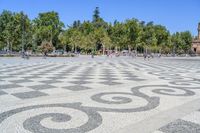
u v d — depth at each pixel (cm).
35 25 7931
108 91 944
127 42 8250
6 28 5900
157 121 579
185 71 2000
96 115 617
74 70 1838
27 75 1438
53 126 532
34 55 5500
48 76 1402
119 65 2623
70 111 646
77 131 505
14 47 6356
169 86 1108
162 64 3045
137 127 536
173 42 10344
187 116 624
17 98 788
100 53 8950
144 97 843
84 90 955
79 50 9581
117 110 667
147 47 8756
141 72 1808
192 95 901
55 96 829
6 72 1598
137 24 8300
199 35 10794
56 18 8294
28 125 535
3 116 595
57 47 8900
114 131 510
